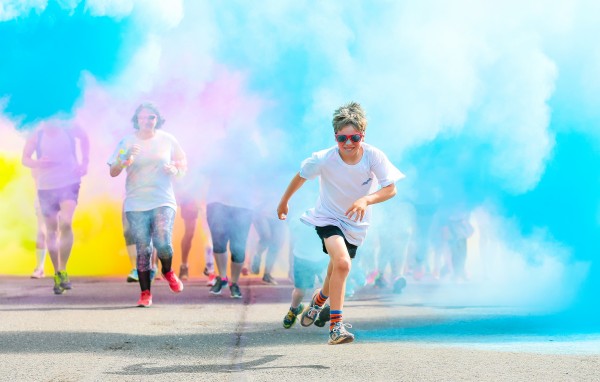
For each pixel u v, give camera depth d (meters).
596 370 5.30
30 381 4.98
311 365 5.49
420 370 5.31
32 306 8.80
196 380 5.02
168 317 7.95
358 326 7.47
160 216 8.69
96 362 5.57
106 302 9.27
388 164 6.07
